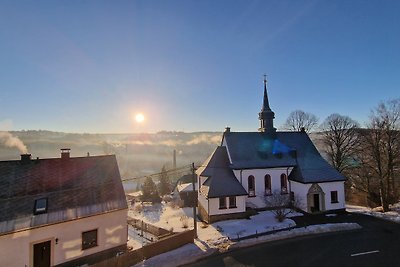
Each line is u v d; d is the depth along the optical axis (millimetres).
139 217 39844
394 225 28500
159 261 21266
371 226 28391
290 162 36719
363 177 44438
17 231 17984
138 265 20578
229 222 30812
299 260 20828
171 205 46844
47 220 19391
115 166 26156
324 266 19719
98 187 23609
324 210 33500
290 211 33875
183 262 21266
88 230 21281
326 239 24969
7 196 19609
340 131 45625
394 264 19641
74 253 20500
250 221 30922
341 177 34781
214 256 22234
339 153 45406
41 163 23016
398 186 41562
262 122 41188
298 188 34625
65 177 23047
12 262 17906
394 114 36125
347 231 27047
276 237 25641
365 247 22812
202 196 34125
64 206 20828
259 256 21875
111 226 22531
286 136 40375
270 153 37344
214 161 36000
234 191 32156
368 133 39156
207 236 26688
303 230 27109
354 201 47188
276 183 36000
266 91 41344
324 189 33844
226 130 38906
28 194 20422
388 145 35938
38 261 19062
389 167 36125
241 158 35875
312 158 37812
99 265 19297
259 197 35000
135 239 28453
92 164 25312
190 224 31766
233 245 24172
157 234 30141
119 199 23562
